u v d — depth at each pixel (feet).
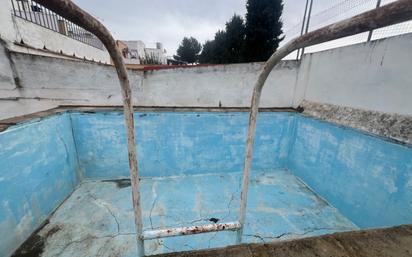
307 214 7.90
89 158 9.41
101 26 2.10
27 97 7.63
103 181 9.64
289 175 10.84
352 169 7.45
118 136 9.39
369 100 7.34
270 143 10.92
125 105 2.64
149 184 9.58
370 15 1.94
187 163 10.30
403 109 6.26
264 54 37.35
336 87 8.79
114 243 6.26
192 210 7.95
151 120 9.36
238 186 9.68
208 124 9.91
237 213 7.86
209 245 6.33
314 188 9.44
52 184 7.45
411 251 2.34
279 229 7.12
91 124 8.99
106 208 7.80
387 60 6.66
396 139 6.03
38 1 1.70
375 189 6.61
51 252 5.87
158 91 10.50
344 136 7.76
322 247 2.39
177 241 6.40
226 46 45.60
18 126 6.01
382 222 6.38
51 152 7.43
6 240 5.46
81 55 16.61
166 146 9.86
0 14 7.11
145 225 7.08
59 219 7.13
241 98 11.12
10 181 5.62
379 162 6.48
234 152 10.60
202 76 10.55
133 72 10.03
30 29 9.39
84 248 6.05
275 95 11.39
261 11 35.63
